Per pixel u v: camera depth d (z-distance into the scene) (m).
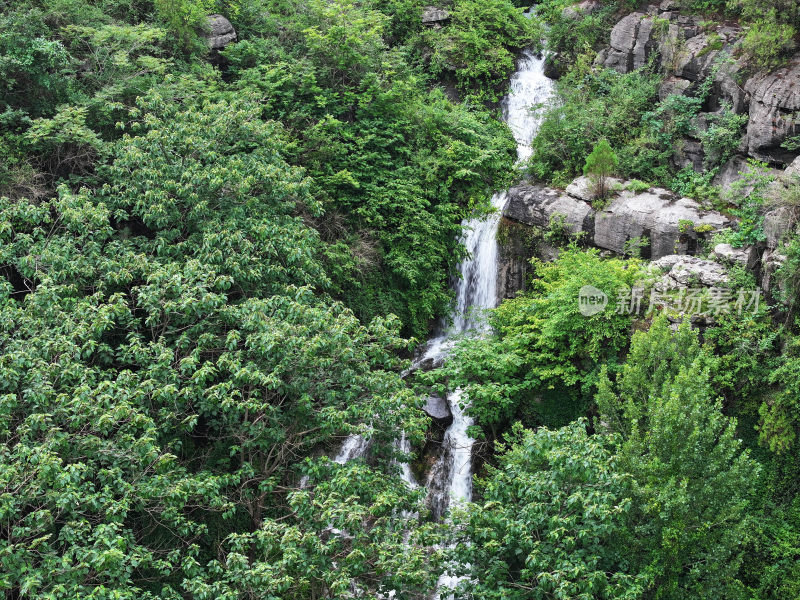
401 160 26.12
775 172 21.44
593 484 13.45
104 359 15.44
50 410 13.73
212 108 19.77
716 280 18.84
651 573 13.65
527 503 13.66
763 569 16.31
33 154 20.20
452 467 20.62
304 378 15.84
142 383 14.17
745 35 24.08
